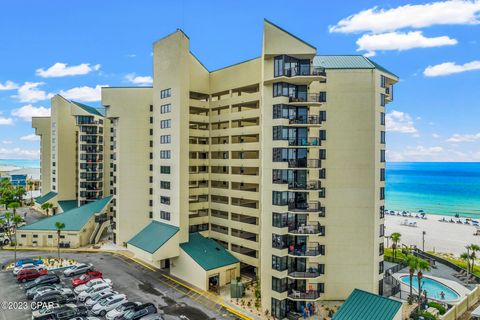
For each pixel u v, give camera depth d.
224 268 49.09
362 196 44.59
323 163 44.75
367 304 33.56
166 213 55.62
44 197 98.81
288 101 40.41
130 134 67.31
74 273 51.31
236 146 54.84
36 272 50.25
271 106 40.94
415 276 56.44
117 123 68.31
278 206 39.72
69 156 96.62
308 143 40.59
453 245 86.81
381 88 45.97
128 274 52.41
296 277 38.91
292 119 40.78
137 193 67.44
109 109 67.75
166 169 55.91
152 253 48.72
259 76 51.38
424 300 43.56
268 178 41.03
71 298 42.19
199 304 41.88
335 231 44.78
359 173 44.59
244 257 52.66
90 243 71.25
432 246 85.56
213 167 61.16
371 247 44.53
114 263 57.88
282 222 39.62
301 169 40.88
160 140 57.50
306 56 40.06
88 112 85.00
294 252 39.75
